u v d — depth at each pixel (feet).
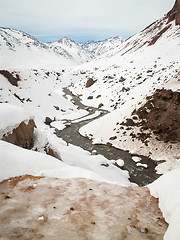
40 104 108.99
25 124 31.50
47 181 14.52
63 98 133.69
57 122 93.50
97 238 7.77
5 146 19.20
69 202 11.19
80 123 92.73
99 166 43.96
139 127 64.28
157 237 8.21
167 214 9.72
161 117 59.98
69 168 20.03
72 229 8.25
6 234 7.22
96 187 14.21
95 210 10.46
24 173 15.62
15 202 10.39
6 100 91.66
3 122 26.76
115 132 68.95
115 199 12.19
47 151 34.65
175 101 58.75
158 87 70.64
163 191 11.73
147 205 11.51
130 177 45.32
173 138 54.39
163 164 49.03
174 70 80.53
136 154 56.18
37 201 10.93
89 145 65.16
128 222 9.36
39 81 144.25
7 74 110.63
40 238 7.27
